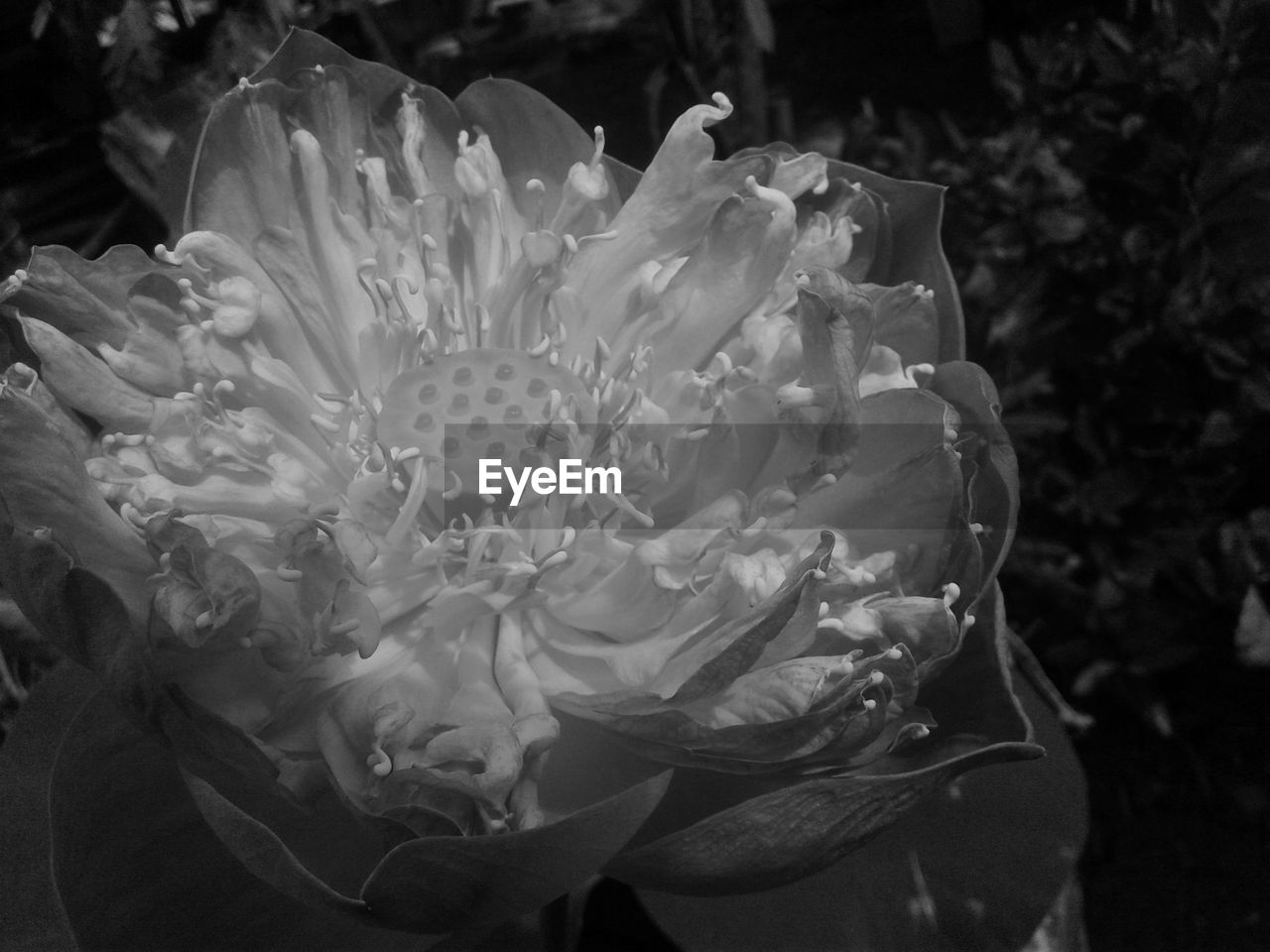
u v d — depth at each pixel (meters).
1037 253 0.63
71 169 0.47
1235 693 0.73
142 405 0.34
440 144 0.40
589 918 0.49
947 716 0.34
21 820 0.33
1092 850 0.70
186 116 0.42
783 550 0.34
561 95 0.84
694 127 0.38
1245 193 0.60
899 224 0.40
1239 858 0.68
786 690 0.31
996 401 0.35
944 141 0.79
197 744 0.30
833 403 0.33
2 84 0.47
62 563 0.29
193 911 0.31
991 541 0.35
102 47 0.44
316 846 0.32
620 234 0.38
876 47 1.07
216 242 0.36
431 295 0.37
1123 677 0.69
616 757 0.33
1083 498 0.67
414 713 0.31
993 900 0.33
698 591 0.33
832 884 0.34
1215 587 0.66
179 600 0.29
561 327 0.37
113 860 0.31
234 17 0.42
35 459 0.31
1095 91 0.63
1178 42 0.61
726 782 0.33
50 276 0.34
